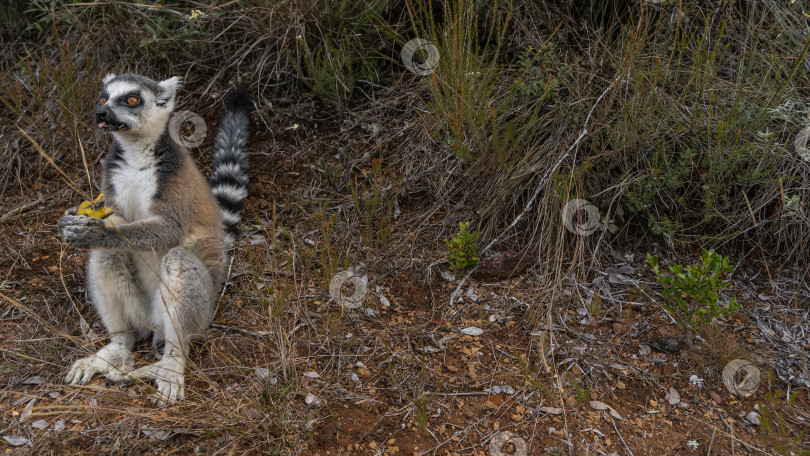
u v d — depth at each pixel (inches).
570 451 111.3
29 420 113.2
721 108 161.2
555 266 152.9
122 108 131.4
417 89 190.5
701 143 159.0
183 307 125.6
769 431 110.7
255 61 204.5
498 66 183.2
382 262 158.1
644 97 155.1
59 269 153.6
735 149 149.8
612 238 163.9
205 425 110.2
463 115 158.4
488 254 159.9
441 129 173.2
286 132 194.9
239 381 123.9
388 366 124.0
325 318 140.9
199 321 129.6
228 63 205.8
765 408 115.5
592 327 141.2
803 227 154.5
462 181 171.2
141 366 130.8
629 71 159.8
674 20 169.9
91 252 132.9
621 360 133.0
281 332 131.0
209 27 207.8
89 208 149.6
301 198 175.2
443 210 171.6
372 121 191.3
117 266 132.5
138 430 111.0
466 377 127.6
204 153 191.0
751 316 143.5
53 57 210.4
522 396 123.2
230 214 163.8
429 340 136.6
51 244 161.8
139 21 210.5
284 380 121.6
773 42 171.5
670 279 134.4
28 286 147.5
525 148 168.2
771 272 154.6
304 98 201.2
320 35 197.0
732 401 123.9
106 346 130.7
